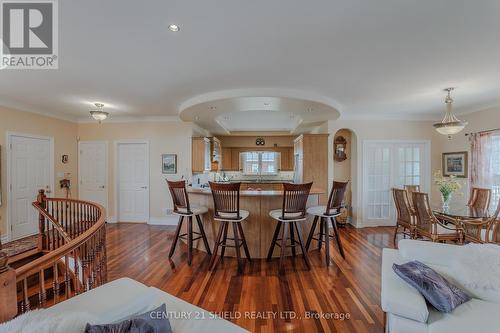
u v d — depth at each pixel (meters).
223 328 1.47
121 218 5.82
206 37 2.18
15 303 1.39
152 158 5.70
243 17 1.89
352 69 2.88
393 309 1.58
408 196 4.54
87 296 1.59
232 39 2.22
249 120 6.28
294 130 6.78
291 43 2.29
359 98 4.07
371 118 5.44
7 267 1.38
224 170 8.38
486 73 2.99
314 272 3.13
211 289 2.71
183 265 3.35
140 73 2.98
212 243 3.82
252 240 3.65
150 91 3.67
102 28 2.03
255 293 2.63
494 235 3.00
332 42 2.27
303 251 3.28
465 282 1.80
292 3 1.73
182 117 4.99
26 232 4.52
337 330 2.06
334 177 5.85
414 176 5.48
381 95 3.88
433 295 1.59
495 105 4.29
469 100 4.16
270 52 2.47
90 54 2.49
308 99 3.71
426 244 2.16
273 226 3.67
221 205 3.19
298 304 2.43
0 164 4.12
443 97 4.00
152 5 1.74
